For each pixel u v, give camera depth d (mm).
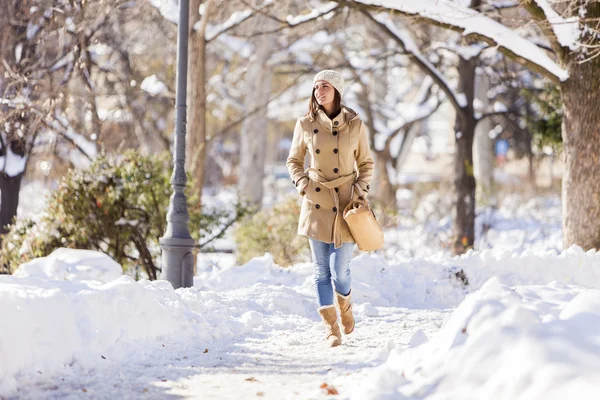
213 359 6996
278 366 6711
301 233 7809
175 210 11016
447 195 35969
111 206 14344
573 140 14094
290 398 5469
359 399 5137
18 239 14648
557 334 5016
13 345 5945
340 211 7750
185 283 10883
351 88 33875
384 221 23078
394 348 6453
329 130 7730
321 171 7766
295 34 27219
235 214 17219
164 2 19328
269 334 8492
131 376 6238
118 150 15844
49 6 18125
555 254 12742
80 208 14242
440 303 11414
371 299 11086
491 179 32250
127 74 26766
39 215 14672
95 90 22719
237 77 35000
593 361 4695
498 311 5477
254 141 30141
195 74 20938
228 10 24422
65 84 19438
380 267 12008
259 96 30062
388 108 34188
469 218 22547
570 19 13141
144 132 31188
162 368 6555
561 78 14172
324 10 21406
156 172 14773
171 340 7547
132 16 24609
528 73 25125
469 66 22578
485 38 14258
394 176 34844
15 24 18344
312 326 9086
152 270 14789
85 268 11484
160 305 7758
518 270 12086
